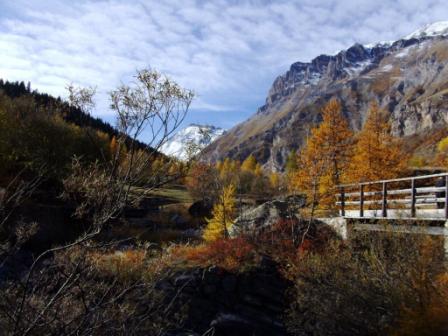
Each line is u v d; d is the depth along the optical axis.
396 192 15.14
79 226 20.58
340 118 27.56
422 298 10.55
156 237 27.39
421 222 13.21
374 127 27.69
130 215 30.55
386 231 13.09
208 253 18.42
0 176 15.00
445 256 11.77
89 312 3.54
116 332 3.88
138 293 4.38
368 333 11.40
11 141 15.41
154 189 3.45
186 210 36.50
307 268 14.09
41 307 3.52
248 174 49.00
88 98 3.56
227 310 16.12
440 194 14.20
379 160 26.16
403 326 10.21
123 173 3.41
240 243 18.88
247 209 28.55
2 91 23.98
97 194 3.37
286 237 19.67
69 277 3.53
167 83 3.50
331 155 25.92
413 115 166.88
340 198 20.52
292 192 24.66
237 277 16.75
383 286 11.53
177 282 15.91
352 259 13.43
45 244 19.38
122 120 3.44
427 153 97.69
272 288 16.41
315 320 13.21
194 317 15.41
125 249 10.75
